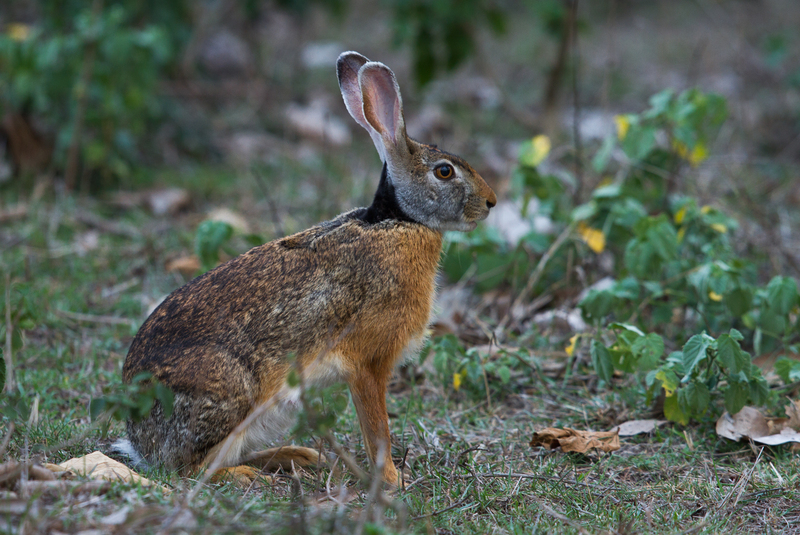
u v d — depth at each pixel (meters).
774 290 9.30
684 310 10.65
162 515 5.66
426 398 9.60
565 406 9.26
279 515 5.93
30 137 15.84
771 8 28.53
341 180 16.05
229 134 18.84
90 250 12.95
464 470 7.62
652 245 10.01
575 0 13.98
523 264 11.89
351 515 6.42
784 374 8.49
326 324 7.40
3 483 6.04
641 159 12.32
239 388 7.16
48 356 9.95
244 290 7.45
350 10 27.47
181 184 16.08
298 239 7.74
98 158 14.88
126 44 14.55
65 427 8.00
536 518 6.70
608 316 10.66
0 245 12.93
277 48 23.72
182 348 7.22
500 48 25.62
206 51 21.73
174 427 7.11
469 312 11.52
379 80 7.86
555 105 18.80
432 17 17.61
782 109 20.08
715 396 8.76
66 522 5.50
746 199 12.92
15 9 19.41
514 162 16.42
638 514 6.83
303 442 8.55
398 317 7.57
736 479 7.54
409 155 7.77
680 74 23.22
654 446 8.34
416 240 7.74
